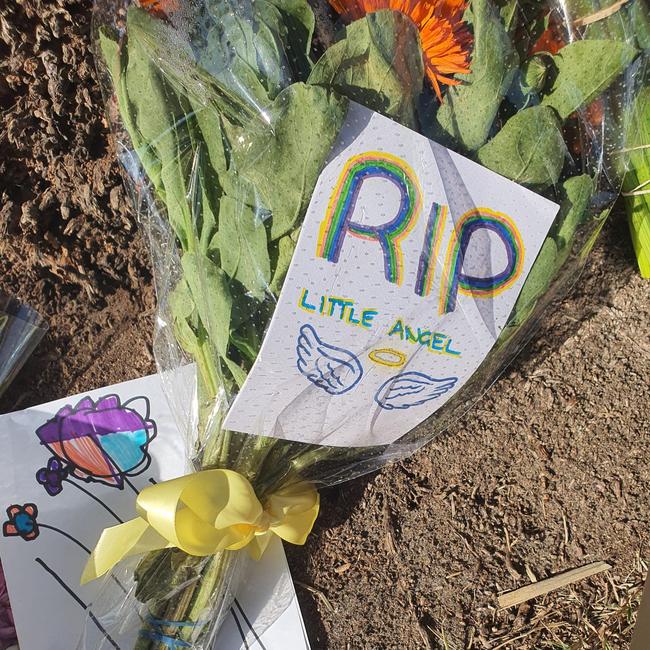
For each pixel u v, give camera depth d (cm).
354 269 63
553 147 66
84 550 88
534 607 93
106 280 94
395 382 72
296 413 73
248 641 88
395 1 66
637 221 88
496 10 67
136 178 80
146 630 84
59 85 90
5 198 92
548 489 94
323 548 92
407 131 61
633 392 94
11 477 88
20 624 85
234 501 75
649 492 93
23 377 93
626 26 70
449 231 64
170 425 92
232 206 66
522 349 94
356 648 90
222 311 67
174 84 68
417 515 93
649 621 86
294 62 65
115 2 73
